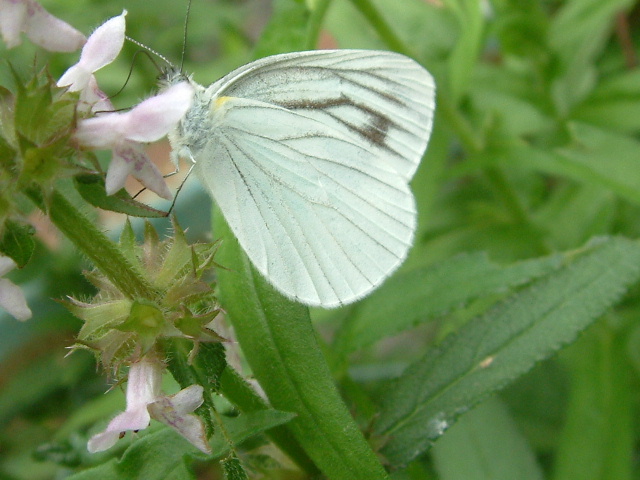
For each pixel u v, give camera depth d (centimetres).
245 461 9
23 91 7
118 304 8
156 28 16
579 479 11
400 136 10
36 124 7
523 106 14
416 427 10
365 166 9
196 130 9
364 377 14
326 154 9
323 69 9
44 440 15
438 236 14
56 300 8
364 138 10
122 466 8
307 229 9
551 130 14
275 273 9
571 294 10
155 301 8
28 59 14
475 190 15
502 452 11
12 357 16
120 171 7
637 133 15
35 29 7
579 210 14
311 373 8
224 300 9
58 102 7
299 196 10
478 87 14
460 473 11
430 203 13
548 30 14
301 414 8
